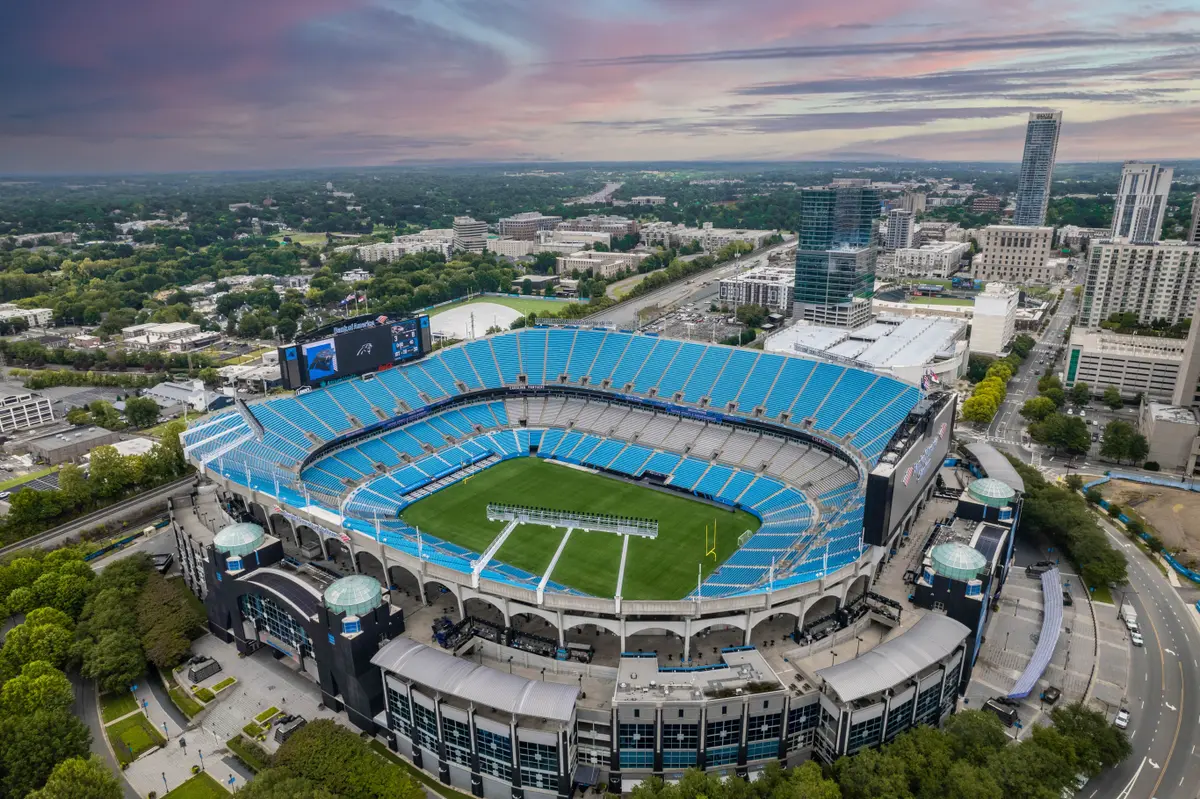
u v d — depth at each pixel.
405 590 129.38
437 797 98.31
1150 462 189.88
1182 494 174.88
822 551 122.75
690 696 95.00
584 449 192.50
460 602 117.31
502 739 93.75
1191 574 140.88
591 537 149.12
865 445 160.75
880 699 96.56
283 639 119.31
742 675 99.38
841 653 108.25
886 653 99.25
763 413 183.25
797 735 99.50
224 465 152.62
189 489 188.62
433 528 153.50
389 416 190.00
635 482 177.75
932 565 115.81
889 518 116.94
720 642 114.19
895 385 172.38
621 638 109.19
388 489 169.25
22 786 91.50
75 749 97.19
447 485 176.00
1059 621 124.75
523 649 110.69
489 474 182.88
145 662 117.56
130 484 187.88
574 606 107.69
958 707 108.12
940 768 88.25
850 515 136.62
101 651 114.12
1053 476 186.75
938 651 100.00
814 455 170.88
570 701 93.50
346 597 104.56
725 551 142.50
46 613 122.06
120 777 98.44
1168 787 94.12
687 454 183.62
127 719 109.75
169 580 144.88
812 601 111.12
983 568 112.19
